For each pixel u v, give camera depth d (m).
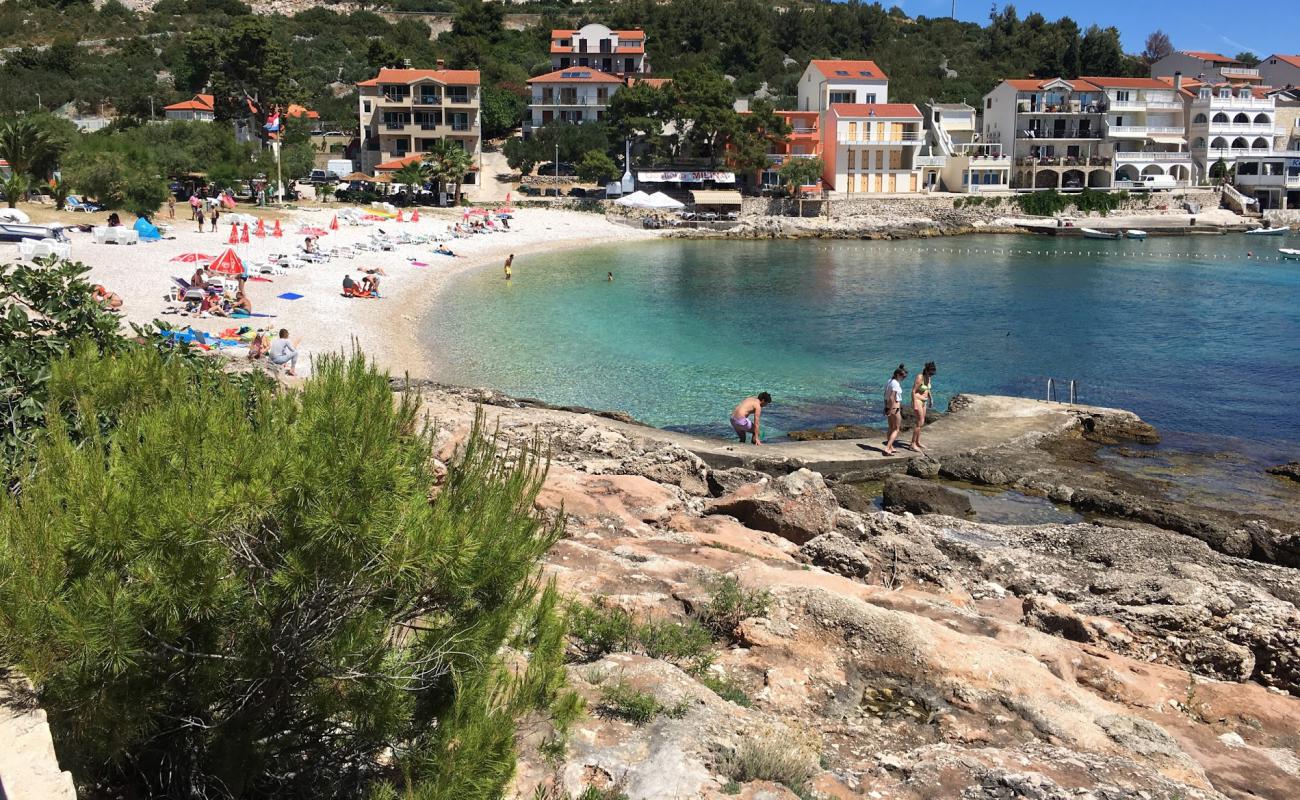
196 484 4.98
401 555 5.08
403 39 142.62
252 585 5.12
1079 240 91.88
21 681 4.93
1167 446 24.44
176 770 5.26
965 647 8.60
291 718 5.49
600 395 30.16
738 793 6.04
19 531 4.79
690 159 101.88
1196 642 10.59
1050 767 6.94
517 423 20.09
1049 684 8.38
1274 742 8.93
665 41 138.75
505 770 5.38
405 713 5.41
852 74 107.94
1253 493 20.53
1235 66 132.25
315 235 59.47
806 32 144.25
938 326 45.16
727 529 13.12
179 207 67.06
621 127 98.94
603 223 88.81
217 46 90.88
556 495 13.09
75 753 4.82
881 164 103.00
